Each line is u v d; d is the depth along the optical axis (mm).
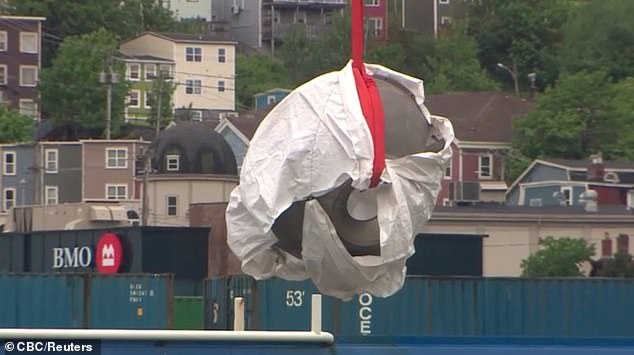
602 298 135250
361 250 47969
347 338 46219
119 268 182750
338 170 46375
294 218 47688
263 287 121812
